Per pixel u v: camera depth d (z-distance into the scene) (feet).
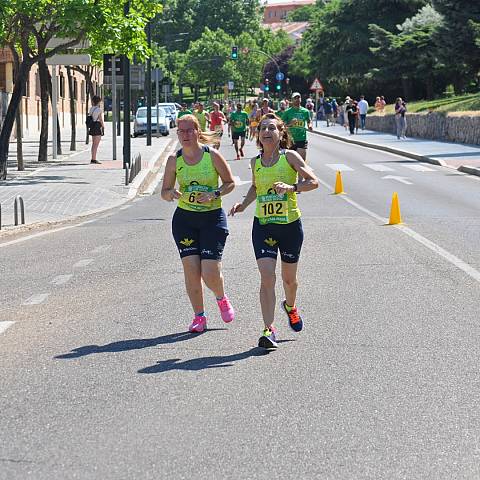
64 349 30.48
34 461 20.17
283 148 31.50
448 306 36.78
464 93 253.65
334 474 19.31
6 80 185.57
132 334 32.60
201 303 32.96
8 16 95.76
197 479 19.08
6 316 35.86
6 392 25.54
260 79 592.60
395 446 21.02
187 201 32.50
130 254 51.65
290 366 28.07
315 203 79.36
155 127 225.15
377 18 322.55
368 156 147.23
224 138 206.39
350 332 32.53
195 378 26.76
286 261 31.53
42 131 126.31
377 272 44.65
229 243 55.16
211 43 574.15
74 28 100.12
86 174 105.29
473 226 62.49
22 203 64.75
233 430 22.15
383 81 280.31
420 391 25.36
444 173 113.60
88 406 24.14
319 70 334.44
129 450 20.83
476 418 23.00
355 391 25.38
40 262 49.26
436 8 193.57
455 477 19.17
